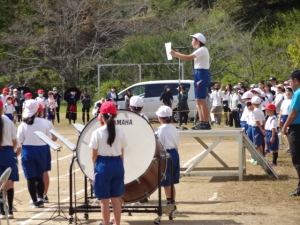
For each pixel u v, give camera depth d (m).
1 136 9.23
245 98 15.64
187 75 39.56
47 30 40.19
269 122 15.28
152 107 29.12
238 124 25.20
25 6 43.22
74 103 29.81
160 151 8.77
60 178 13.88
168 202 9.44
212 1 48.09
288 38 40.41
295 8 45.53
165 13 44.97
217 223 8.89
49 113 27.55
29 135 10.12
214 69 38.22
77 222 9.10
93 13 40.75
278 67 36.75
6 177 8.11
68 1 40.12
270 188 11.99
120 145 7.73
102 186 7.65
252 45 39.56
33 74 42.50
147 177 8.83
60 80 44.88
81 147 8.38
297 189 11.00
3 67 41.72
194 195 11.49
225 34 38.97
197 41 11.87
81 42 41.19
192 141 22.45
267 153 17.00
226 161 16.75
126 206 9.20
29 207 10.46
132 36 43.25
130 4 43.22
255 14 44.38
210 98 27.39
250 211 9.74
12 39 39.97
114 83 40.72
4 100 23.48
